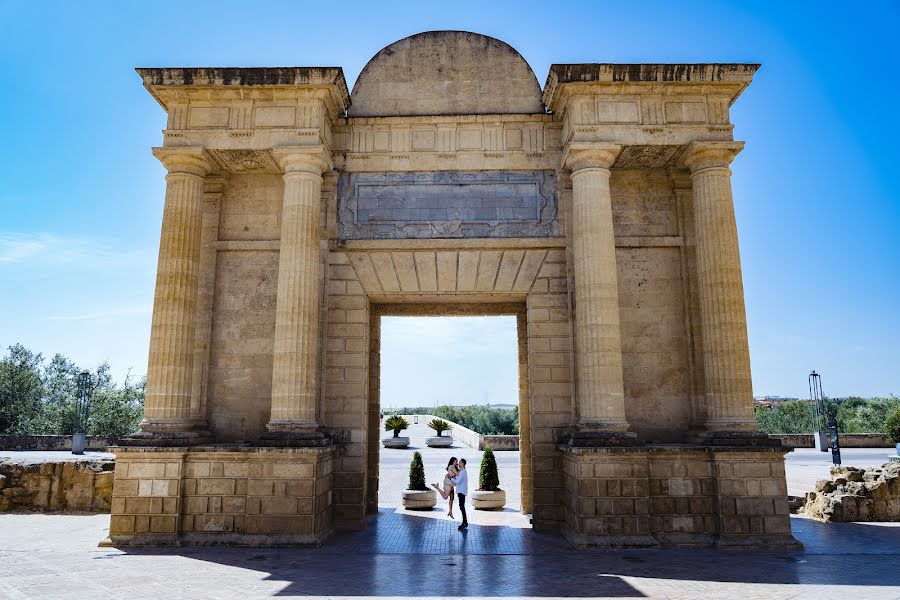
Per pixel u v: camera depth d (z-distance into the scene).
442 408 104.94
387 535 18.03
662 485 16.75
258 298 19.97
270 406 19.33
